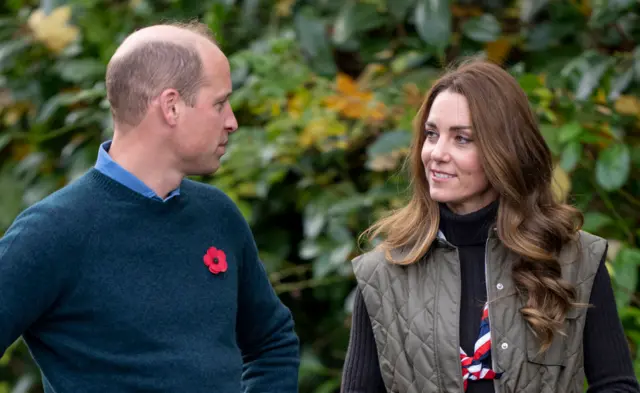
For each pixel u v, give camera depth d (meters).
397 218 9.47
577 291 8.78
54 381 7.96
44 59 16.67
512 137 8.77
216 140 8.45
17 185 17.12
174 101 8.21
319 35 14.72
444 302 8.81
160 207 8.27
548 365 8.60
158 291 8.09
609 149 12.66
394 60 15.05
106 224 8.04
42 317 7.95
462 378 8.62
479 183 8.84
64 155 16.22
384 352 8.98
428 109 9.17
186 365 8.05
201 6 16.08
